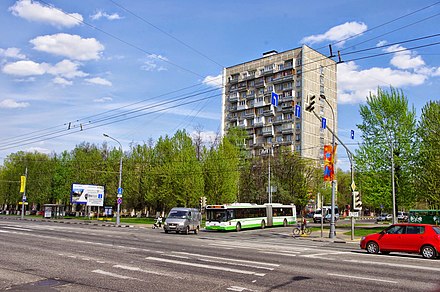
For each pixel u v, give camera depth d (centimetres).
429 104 3766
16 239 2058
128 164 6244
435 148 3584
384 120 3938
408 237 1769
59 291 865
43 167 8044
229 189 4984
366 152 3975
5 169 8994
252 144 8969
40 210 8381
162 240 2312
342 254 1772
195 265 1262
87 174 6756
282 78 8538
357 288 955
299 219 7088
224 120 9656
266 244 2283
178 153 5241
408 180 3797
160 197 5247
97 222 5056
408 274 1187
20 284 930
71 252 1551
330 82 8875
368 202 3988
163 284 952
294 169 6544
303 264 1358
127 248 1747
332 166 3000
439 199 3488
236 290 898
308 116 8188
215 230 3944
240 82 9450
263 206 4466
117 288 903
